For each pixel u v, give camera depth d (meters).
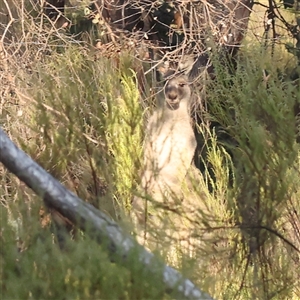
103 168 5.46
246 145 5.44
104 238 3.97
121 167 5.68
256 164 5.20
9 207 4.73
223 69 7.81
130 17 10.61
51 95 5.51
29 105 7.91
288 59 8.77
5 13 10.99
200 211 5.24
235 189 5.48
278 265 5.60
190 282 4.02
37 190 4.43
